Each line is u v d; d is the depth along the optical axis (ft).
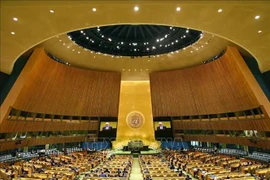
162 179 38.14
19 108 55.26
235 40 40.06
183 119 82.79
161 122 85.92
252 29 35.73
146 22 36.52
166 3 24.49
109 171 44.98
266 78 54.85
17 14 30.68
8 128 53.01
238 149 69.82
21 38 37.04
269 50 42.78
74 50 64.69
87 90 80.33
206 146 83.10
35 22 33.09
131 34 69.82
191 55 69.00
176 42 66.44
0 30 34.27
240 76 55.21
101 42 67.36
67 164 55.36
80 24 35.40
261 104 50.90
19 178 37.29
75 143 86.53
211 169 46.42
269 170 42.47
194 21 35.40
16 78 55.52
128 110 101.24
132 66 79.51
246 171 44.45
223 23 34.91
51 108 69.56
